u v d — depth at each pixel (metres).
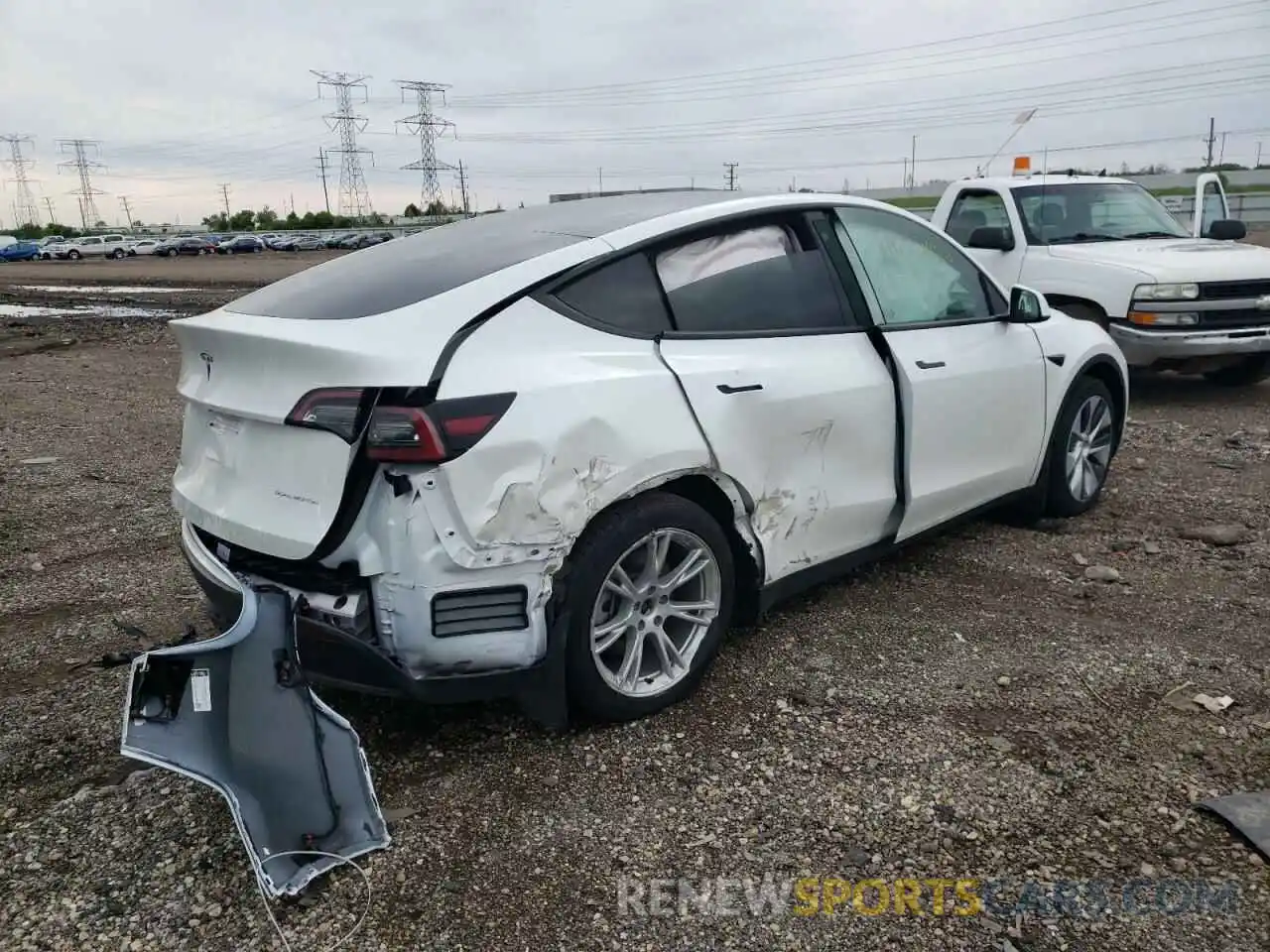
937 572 4.69
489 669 2.98
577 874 2.67
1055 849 2.72
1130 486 6.10
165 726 2.52
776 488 3.62
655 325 3.36
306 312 3.16
